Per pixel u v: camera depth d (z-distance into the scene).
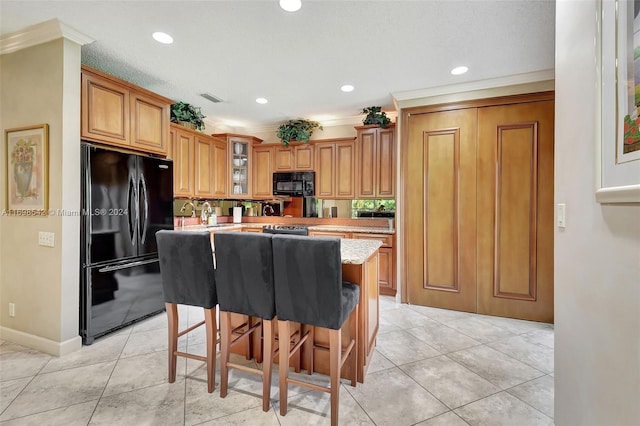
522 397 1.79
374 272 2.37
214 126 4.82
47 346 2.26
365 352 1.99
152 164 2.90
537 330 2.77
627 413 0.84
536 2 1.88
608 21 0.91
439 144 3.30
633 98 0.78
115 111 2.61
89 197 2.35
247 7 1.94
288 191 4.68
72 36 2.21
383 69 2.82
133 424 1.54
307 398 1.77
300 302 1.58
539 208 2.95
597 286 1.02
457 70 2.83
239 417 1.60
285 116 4.45
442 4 1.91
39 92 2.27
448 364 2.16
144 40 2.34
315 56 2.59
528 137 2.97
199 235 1.77
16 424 1.53
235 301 1.71
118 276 2.59
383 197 4.04
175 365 1.92
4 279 2.46
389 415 1.63
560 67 1.35
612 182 0.89
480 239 3.16
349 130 4.61
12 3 1.91
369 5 1.92
